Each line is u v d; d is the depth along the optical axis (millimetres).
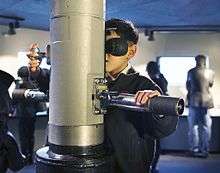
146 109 853
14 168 2156
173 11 4750
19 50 5918
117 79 1106
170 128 1021
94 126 952
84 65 928
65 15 929
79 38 924
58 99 947
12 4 4227
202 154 5625
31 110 4805
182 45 6430
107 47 1046
